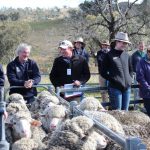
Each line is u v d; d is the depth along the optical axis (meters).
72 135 3.73
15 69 7.62
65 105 5.59
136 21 23.50
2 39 44.62
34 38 47.88
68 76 8.30
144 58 8.39
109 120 4.44
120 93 8.09
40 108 5.89
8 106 5.09
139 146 2.87
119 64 8.07
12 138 4.48
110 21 22.47
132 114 5.80
